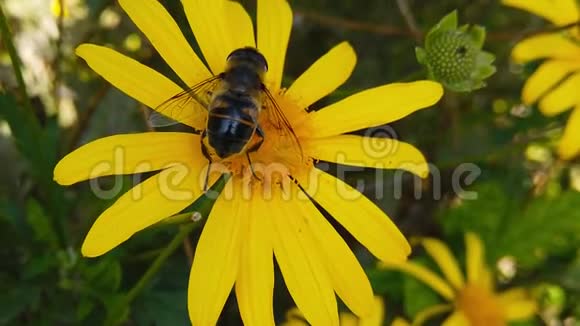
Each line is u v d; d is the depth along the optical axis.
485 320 0.24
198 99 0.17
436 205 0.26
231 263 0.17
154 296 0.19
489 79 0.26
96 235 0.16
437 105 0.25
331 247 0.18
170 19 0.17
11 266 0.20
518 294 0.25
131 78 0.17
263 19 0.18
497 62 0.26
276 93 0.18
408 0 0.26
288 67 0.25
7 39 0.18
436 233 0.26
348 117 0.18
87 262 0.20
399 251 0.18
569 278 0.25
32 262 0.19
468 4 0.26
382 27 0.23
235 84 0.17
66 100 0.24
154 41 0.17
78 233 0.21
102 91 0.21
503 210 0.25
